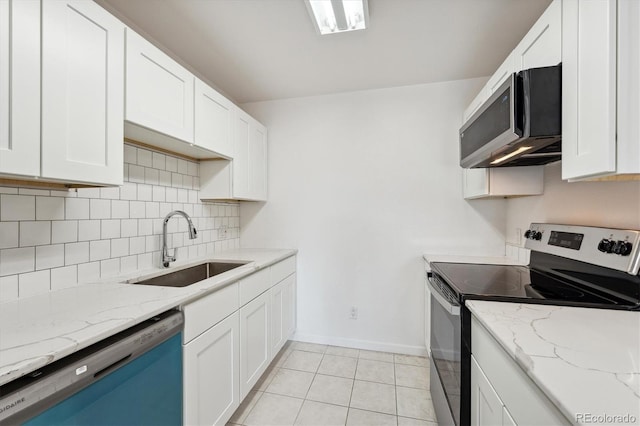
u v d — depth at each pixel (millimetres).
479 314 978
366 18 1525
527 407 697
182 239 1995
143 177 1664
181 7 1499
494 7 1502
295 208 2688
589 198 1350
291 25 1647
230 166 2123
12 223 1072
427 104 2410
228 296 1524
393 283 2482
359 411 1723
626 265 1024
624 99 778
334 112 2604
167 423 1085
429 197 2410
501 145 1223
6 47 829
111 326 843
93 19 1069
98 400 814
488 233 2301
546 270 1583
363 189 2543
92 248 1373
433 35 1747
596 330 828
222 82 2371
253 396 1867
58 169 953
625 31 776
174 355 1127
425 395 1873
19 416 630
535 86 1046
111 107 1142
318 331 2637
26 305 1018
